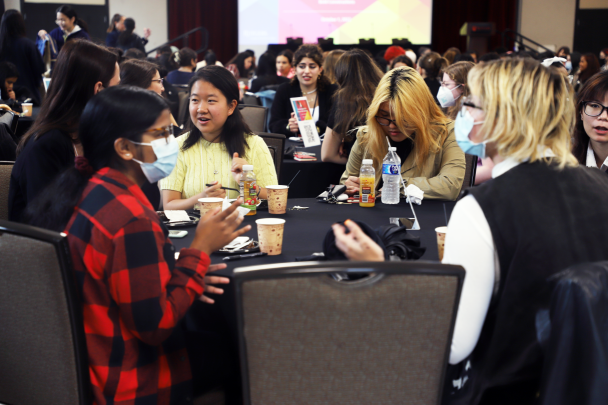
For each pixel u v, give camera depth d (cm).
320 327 94
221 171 225
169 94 478
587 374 90
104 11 1205
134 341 117
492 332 106
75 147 179
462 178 224
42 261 104
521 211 103
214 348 140
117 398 116
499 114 106
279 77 598
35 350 112
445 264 94
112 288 111
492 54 400
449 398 113
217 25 1230
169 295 116
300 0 1209
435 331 97
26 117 427
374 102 223
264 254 153
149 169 123
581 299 91
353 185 228
